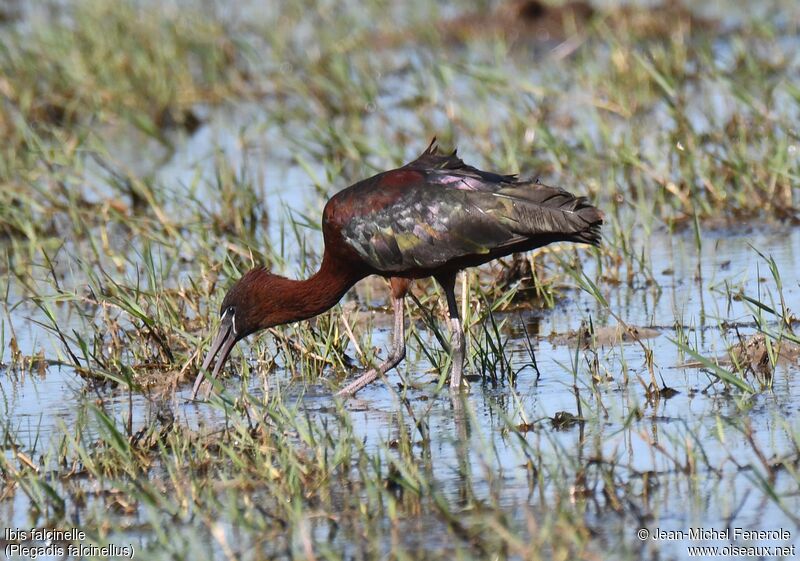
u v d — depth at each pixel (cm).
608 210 1645
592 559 793
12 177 1850
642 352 1211
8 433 1071
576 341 1260
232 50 2516
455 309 1173
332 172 1700
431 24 2639
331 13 2794
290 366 1230
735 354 1145
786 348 1159
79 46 2422
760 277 1390
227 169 1806
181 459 991
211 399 1114
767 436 980
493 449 995
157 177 1916
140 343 1260
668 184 1628
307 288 1204
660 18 2577
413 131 2027
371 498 890
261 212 1716
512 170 1717
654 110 2073
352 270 1208
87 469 993
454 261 1163
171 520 898
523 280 1410
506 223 1136
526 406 1098
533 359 1178
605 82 2102
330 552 804
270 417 1079
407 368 1207
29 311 1445
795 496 880
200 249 1546
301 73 2411
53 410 1149
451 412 1098
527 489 914
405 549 829
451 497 907
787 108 1870
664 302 1348
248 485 938
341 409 1030
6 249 1566
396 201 1172
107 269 1562
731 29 2580
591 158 1736
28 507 941
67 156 1792
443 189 1164
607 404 1084
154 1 2816
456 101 2142
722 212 1628
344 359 1243
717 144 1791
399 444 1012
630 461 953
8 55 2312
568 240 1147
